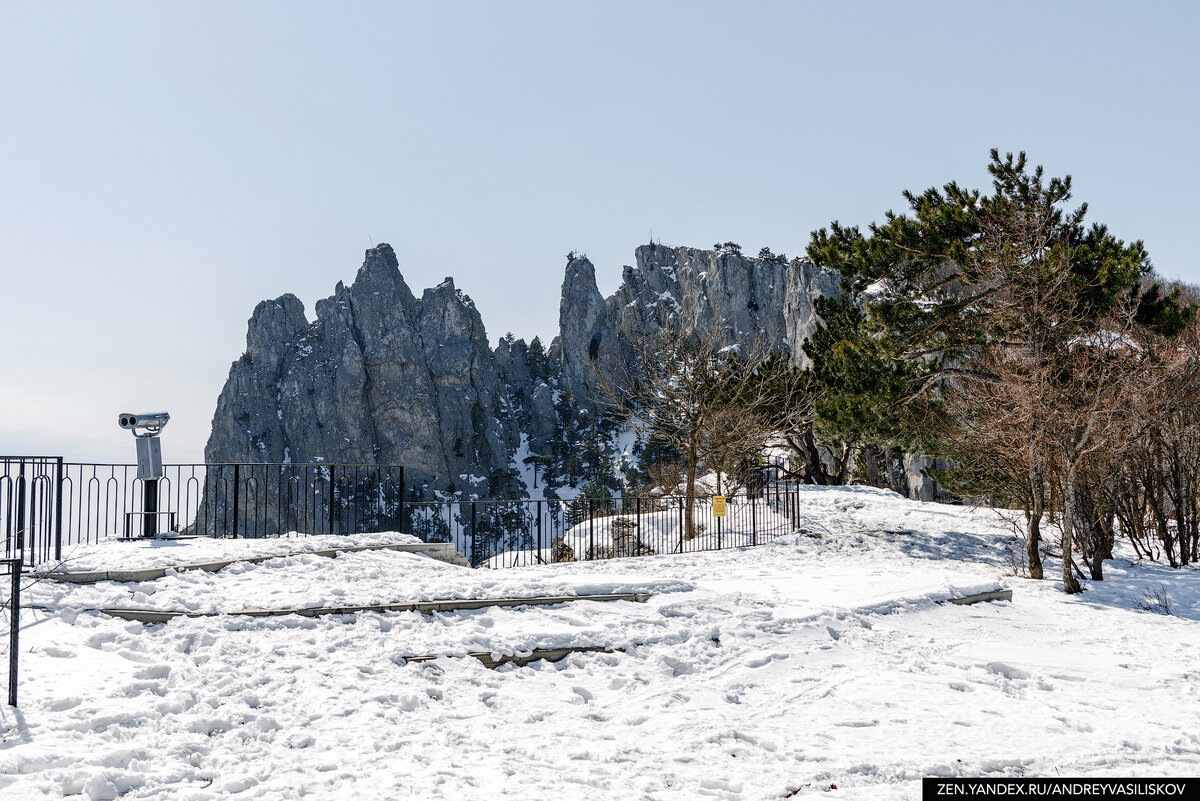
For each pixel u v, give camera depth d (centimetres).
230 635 753
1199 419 1722
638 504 1991
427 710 659
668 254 16000
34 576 823
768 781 551
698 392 2191
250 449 13175
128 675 642
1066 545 1420
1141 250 1870
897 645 940
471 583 1002
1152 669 891
